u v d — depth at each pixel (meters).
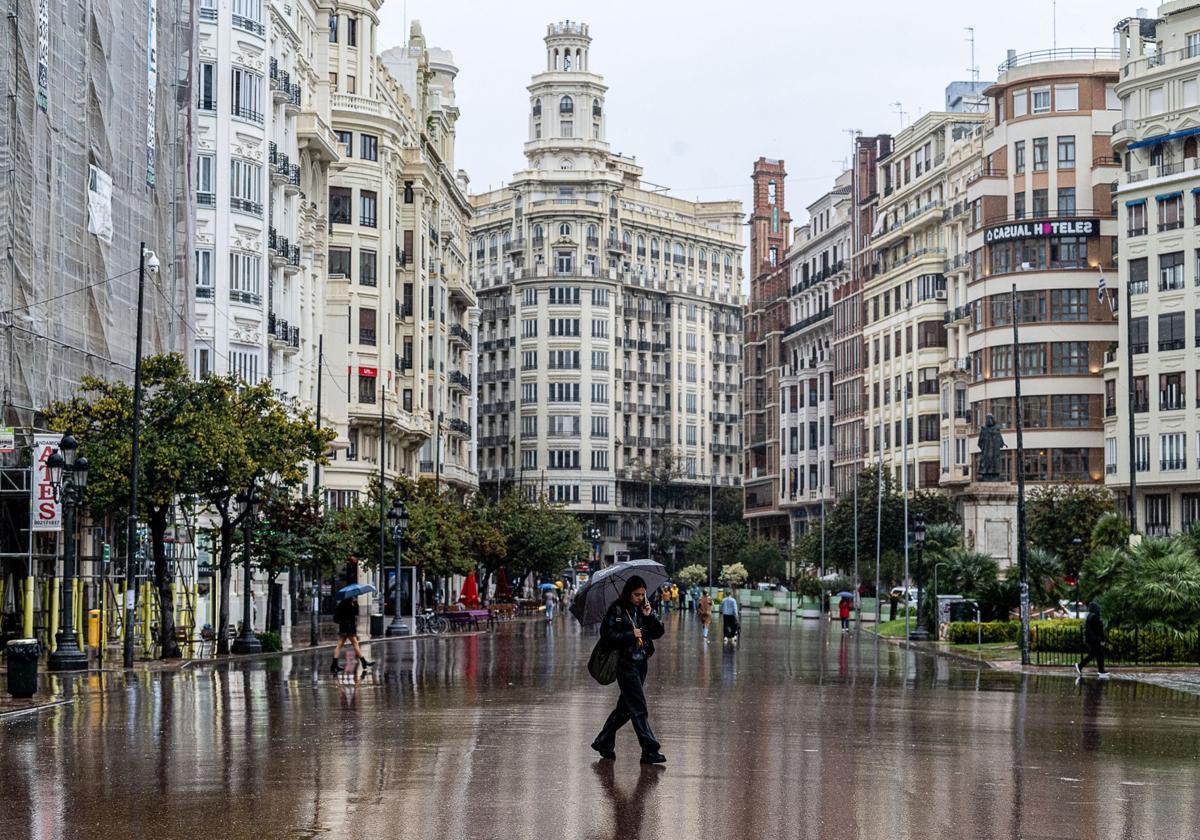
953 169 109.00
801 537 130.12
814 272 139.50
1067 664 40.81
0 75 37.12
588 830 12.85
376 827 12.91
